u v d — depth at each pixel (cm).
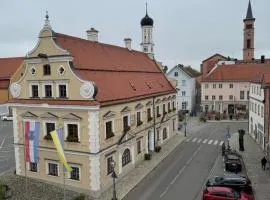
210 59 10400
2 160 3684
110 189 2802
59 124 2758
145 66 4584
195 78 8706
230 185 2556
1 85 7206
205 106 7525
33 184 2870
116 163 2973
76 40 3116
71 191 2727
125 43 4475
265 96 3797
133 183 2941
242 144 4041
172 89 4978
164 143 4553
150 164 3538
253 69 7356
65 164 2372
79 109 2616
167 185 2894
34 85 2905
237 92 7262
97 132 2603
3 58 7919
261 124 4172
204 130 5675
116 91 3083
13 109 3028
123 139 3084
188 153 4059
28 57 2861
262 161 3244
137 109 3497
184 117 6962
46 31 2731
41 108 2833
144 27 5103
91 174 2623
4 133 5275
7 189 2672
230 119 6862
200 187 2834
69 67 2661
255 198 2500
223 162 3619
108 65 3372
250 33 9794
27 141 2627
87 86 2581
